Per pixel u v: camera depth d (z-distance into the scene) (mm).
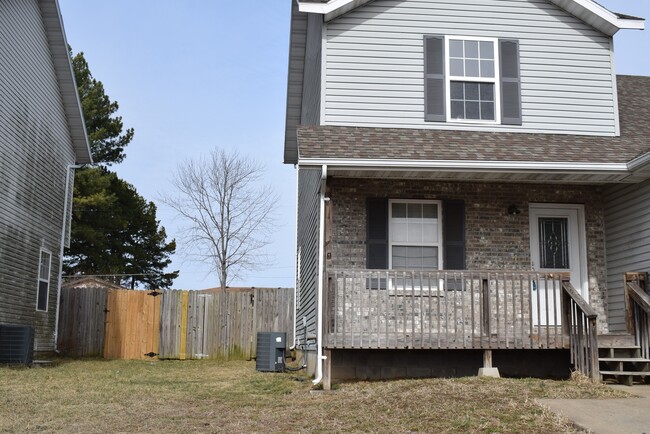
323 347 10594
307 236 15836
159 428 8000
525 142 12289
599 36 13445
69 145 20938
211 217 34156
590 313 10102
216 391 10984
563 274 10859
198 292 19922
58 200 20031
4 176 15969
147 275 38156
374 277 10836
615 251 12375
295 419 8375
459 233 12172
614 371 10391
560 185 12656
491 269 12109
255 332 19891
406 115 12773
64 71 19500
